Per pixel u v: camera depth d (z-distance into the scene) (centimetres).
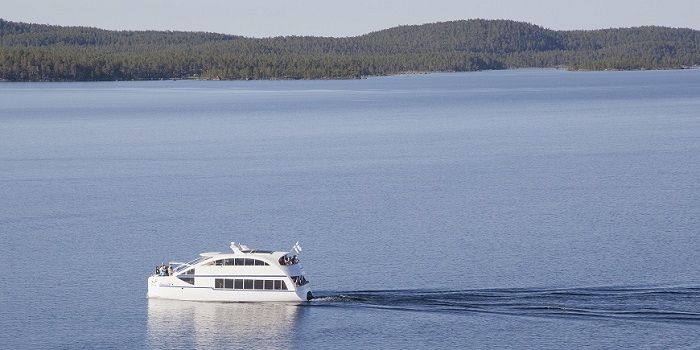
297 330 15375
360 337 15100
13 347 14912
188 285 16562
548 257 19488
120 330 15538
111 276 18550
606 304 16138
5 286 17938
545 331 15112
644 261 19012
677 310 15788
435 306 16262
